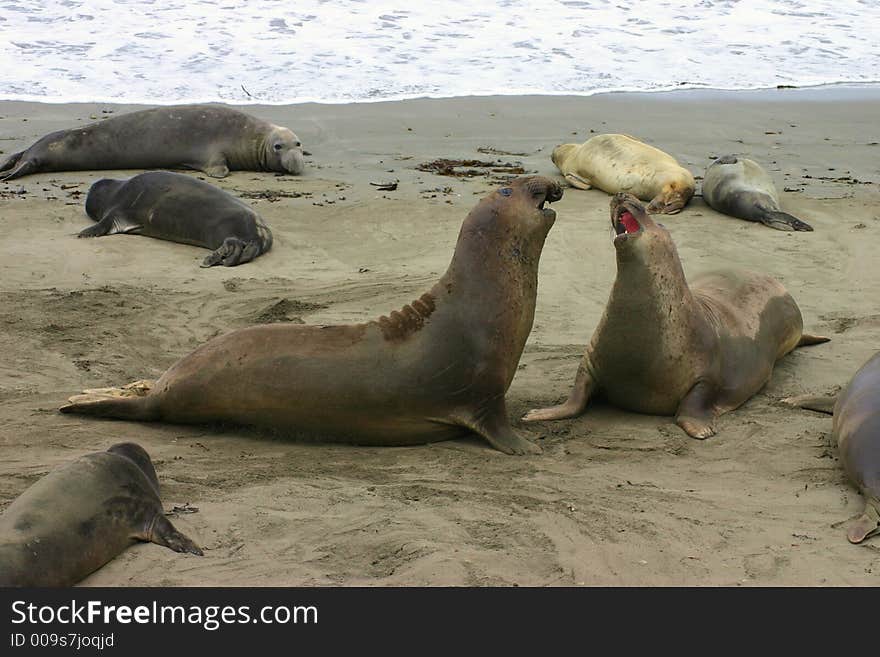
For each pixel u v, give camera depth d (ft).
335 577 14.35
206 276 30.63
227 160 44.19
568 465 18.75
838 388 23.04
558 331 26.91
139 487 15.34
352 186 40.65
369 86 56.13
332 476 18.02
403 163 44.04
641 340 20.61
